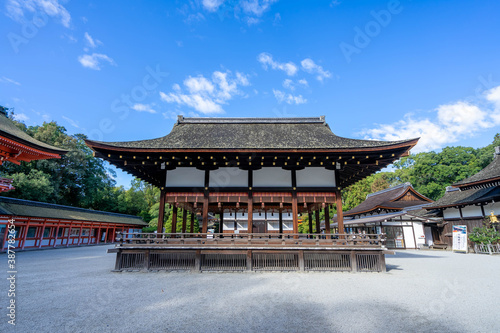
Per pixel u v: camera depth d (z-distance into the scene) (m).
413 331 4.99
